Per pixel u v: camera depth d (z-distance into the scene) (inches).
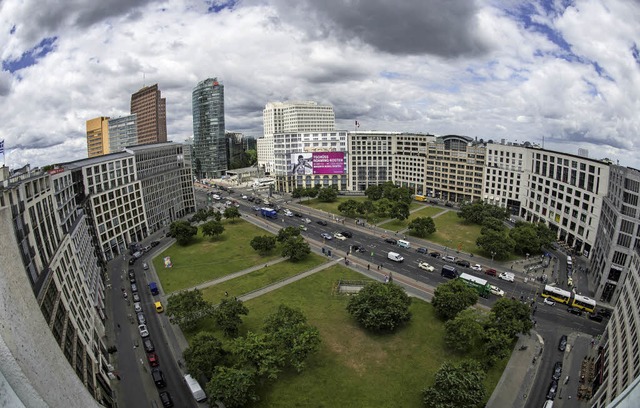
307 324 4050.2
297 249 6063.0
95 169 6515.8
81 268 4301.2
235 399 2930.6
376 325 4018.2
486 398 3235.7
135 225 7652.6
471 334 3609.7
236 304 4111.7
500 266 6048.2
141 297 5191.9
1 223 1582.2
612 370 3080.7
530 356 3786.9
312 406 3149.6
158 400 3309.5
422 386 3353.8
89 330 3673.7
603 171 6156.5
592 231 6446.9
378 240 7303.2
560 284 5477.4
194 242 7431.1
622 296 3636.8
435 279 5516.7
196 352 3309.5
